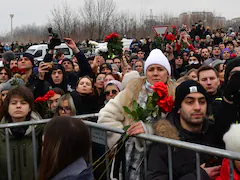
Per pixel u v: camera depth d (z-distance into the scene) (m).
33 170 3.13
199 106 2.65
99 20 26.55
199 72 4.05
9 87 4.54
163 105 2.59
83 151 2.13
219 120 2.91
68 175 2.04
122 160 2.82
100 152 3.07
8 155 2.96
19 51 26.14
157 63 3.24
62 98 3.69
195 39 18.88
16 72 5.76
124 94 3.20
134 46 16.61
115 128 2.71
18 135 3.10
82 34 26.39
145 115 2.66
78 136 2.11
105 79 5.24
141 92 3.20
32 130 2.99
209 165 2.52
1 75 6.19
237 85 2.89
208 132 2.85
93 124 2.86
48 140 2.10
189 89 2.67
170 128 2.61
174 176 2.47
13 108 3.20
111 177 2.82
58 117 2.19
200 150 2.16
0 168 3.11
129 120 3.08
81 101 4.82
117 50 6.63
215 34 19.36
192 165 2.46
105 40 6.62
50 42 5.78
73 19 26.72
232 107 2.92
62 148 2.06
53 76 5.66
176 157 2.49
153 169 2.49
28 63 5.75
